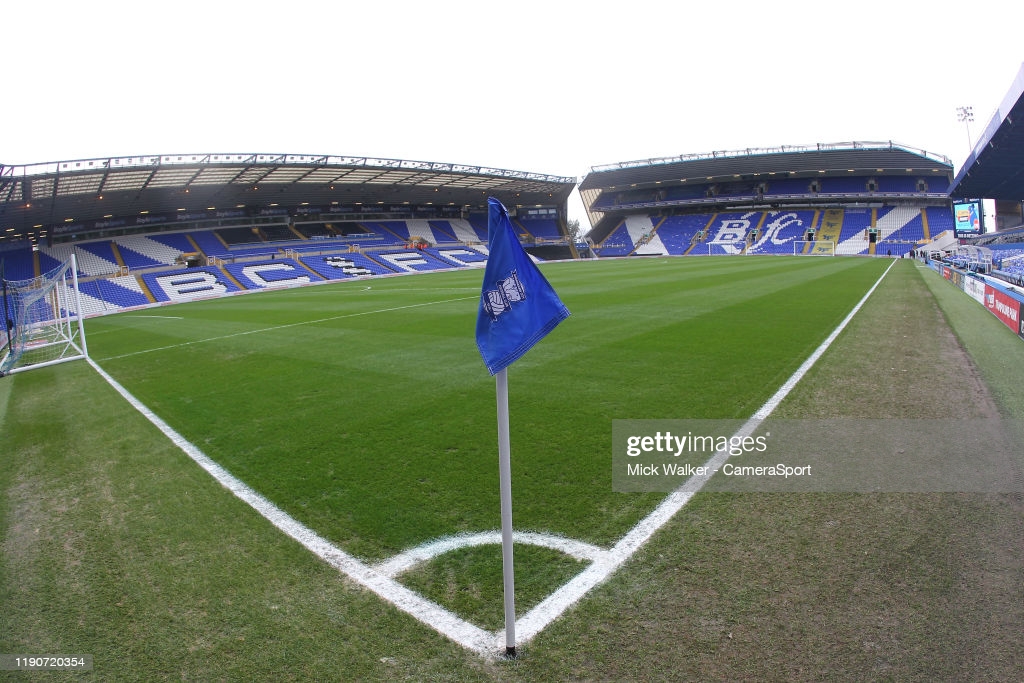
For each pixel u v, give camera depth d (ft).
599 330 37.78
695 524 12.71
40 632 10.37
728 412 20.22
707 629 9.36
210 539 13.38
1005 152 93.86
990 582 10.14
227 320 63.10
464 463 16.85
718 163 200.95
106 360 41.16
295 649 9.49
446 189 185.88
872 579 10.39
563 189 209.05
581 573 11.09
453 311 56.85
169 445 20.42
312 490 15.67
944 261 94.94
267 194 153.79
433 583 11.11
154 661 9.41
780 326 37.35
